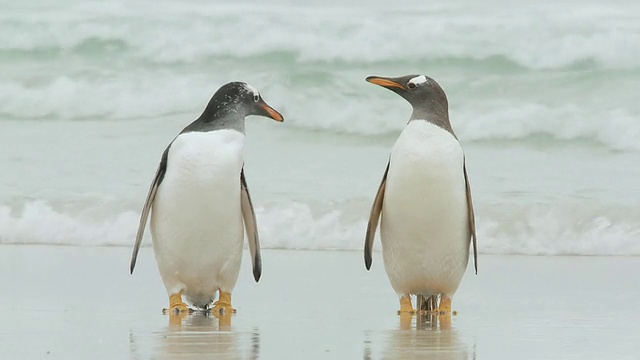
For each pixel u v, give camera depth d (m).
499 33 33.69
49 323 11.72
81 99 31.72
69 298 13.84
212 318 12.45
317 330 11.55
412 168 12.80
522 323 12.21
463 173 13.06
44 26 35.00
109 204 21.17
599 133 27.83
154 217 12.92
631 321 12.34
